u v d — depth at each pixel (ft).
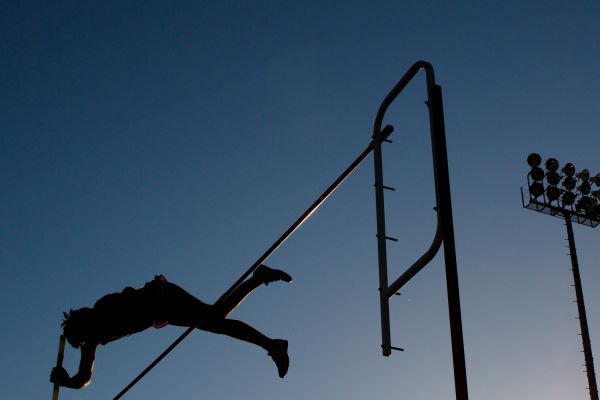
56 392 24.32
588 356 61.82
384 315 22.68
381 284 23.04
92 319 23.57
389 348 22.29
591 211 67.72
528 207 68.69
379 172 24.26
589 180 68.49
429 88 22.63
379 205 23.90
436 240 21.03
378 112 24.91
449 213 20.90
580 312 63.72
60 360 24.79
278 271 24.35
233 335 23.68
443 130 22.03
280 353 23.49
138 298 23.25
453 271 20.17
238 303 23.72
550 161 68.44
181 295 23.45
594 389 60.34
